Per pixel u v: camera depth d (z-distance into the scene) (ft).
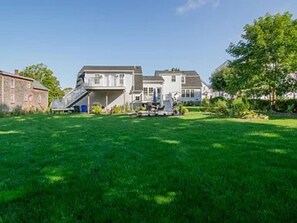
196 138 25.14
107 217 8.72
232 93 76.48
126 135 28.48
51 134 30.37
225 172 13.60
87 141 24.72
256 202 9.78
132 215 8.85
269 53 64.49
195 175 13.15
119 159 16.92
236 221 8.38
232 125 37.32
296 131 29.53
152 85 122.52
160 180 12.51
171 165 15.16
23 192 11.07
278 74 65.46
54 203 9.87
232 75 78.23
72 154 18.78
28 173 14.07
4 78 95.40
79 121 49.88
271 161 15.72
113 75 96.02
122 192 11.02
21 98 108.37
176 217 8.70
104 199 10.28
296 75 66.39
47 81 179.73
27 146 22.24
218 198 10.21
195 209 9.25
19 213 9.02
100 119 54.95
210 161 15.87
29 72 178.19
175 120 48.73
